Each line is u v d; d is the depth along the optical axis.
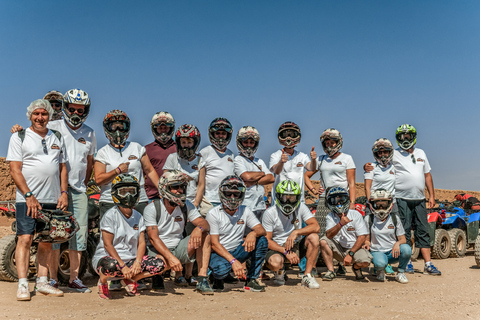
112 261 6.87
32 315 5.75
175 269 7.25
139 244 7.25
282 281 8.38
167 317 5.86
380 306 6.63
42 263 7.09
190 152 8.10
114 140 7.81
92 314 5.88
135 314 5.95
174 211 7.55
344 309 6.43
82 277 8.43
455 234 12.91
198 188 8.38
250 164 9.02
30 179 6.85
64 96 7.62
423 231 9.90
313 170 9.77
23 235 6.73
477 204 14.49
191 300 6.90
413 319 5.92
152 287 7.61
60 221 6.82
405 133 10.11
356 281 8.85
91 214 8.52
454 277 9.41
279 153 9.61
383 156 9.98
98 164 7.82
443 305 6.72
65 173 7.25
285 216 8.35
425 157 10.29
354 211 8.94
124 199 7.04
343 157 9.74
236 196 7.55
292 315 6.05
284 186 8.08
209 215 7.65
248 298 7.11
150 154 8.73
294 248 8.70
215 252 7.66
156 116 8.59
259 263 7.72
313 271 8.84
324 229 9.89
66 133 7.69
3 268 7.97
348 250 9.00
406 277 8.95
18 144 6.82
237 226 7.78
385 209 8.96
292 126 9.36
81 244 7.61
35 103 6.88
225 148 8.71
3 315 5.68
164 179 7.37
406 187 10.05
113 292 7.35
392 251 8.85
